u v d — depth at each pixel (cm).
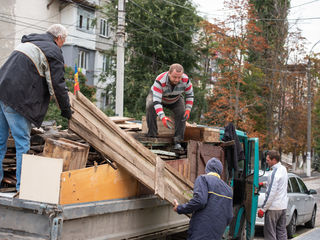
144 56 2255
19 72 375
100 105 2962
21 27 2519
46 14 2659
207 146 603
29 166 343
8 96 374
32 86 379
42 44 384
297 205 1041
